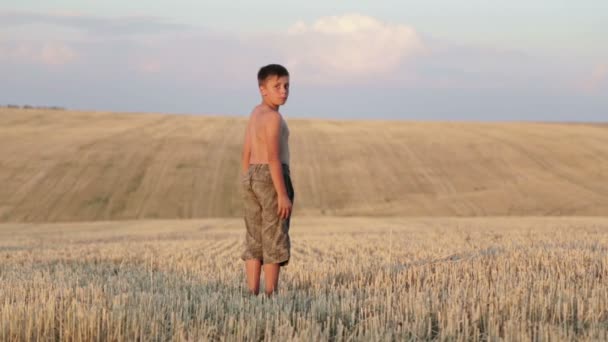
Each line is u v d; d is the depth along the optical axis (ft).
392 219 106.63
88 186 133.28
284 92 18.43
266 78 18.42
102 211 123.54
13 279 25.18
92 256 41.39
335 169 149.07
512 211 124.98
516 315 15.11
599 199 131.13
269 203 18.12
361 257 34.06
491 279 21.88
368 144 167.02
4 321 14.38
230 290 20.31
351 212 126.93
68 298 16.72
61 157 147.43
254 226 18.69
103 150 152.97
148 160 148.05
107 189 132.46
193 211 125.29
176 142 161.89
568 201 130.41
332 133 178.19
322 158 155.84
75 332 14.14
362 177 144.97
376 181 143.13
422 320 14.47
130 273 27.86
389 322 14.79
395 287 19.36
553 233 53.72
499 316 14.98
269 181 18.10
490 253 29.32
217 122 189.16
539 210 125.49
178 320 14.21
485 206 128.47
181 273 28.09
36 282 22.30
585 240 40.91
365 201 132.77
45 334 14.15
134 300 16.40
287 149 18.38
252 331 13.78
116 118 194.18
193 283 22.52
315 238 56.90
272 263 18.31
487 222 90.17
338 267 26.71
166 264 34.22
